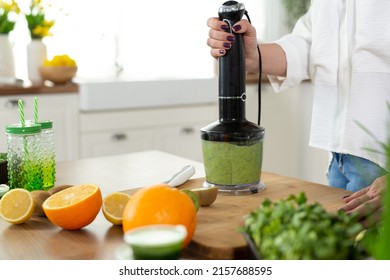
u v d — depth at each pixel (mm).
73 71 2869
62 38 3234
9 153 1147
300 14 3613
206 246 785
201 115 3213
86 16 3283
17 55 3123
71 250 809
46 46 2973
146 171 1384
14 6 2885
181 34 3598
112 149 2959
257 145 1110
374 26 1271
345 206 922
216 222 907
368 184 1299
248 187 1113
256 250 659
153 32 3510
